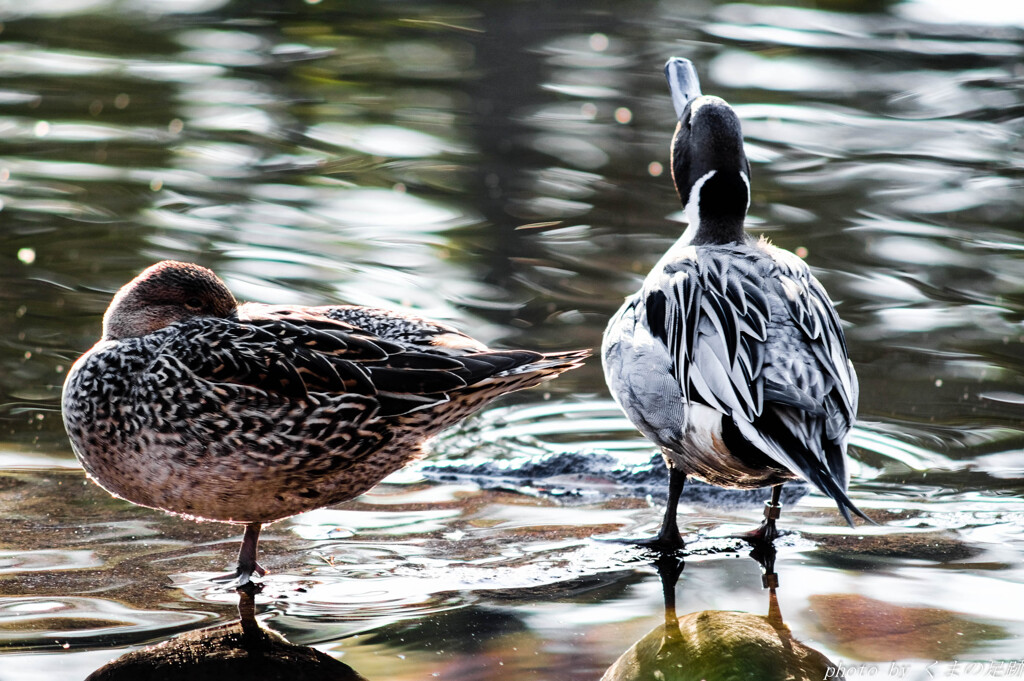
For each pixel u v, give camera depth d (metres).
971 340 13.45
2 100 20.97
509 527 9.76
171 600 8.22
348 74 23.08
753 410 8.41
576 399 12.63
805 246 15.88
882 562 9.02
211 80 22.50
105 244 15.61
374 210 17.09
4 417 11.41
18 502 9.84
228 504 8.67
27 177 17.78
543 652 7.53
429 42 24.88
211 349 8.48
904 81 22.75
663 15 26.58
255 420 8.36
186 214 16.67
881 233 16.33
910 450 11.20
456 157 19.22
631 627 7.92
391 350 8.90
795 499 10.52
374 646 7.59
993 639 7.69
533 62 23.88
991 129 20.52
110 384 8.48
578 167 18.88
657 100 22.05
